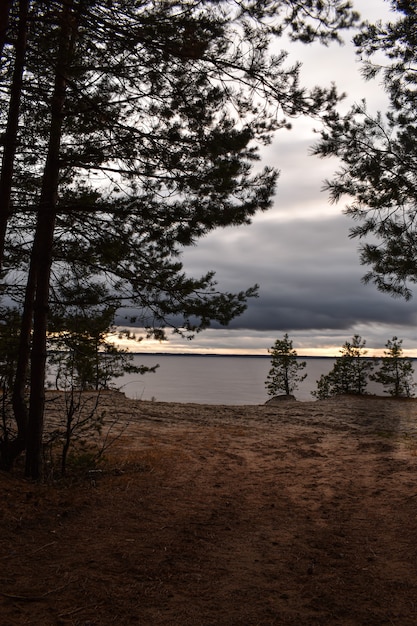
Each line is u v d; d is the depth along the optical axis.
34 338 7.75
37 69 6.95
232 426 15.67
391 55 8.25
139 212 7.33
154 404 19.89
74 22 5.89
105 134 7.55
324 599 3.82
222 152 7.02
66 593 3.67
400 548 5.12
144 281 8.12
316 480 8.73
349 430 15.41
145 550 4.77
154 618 3.38
